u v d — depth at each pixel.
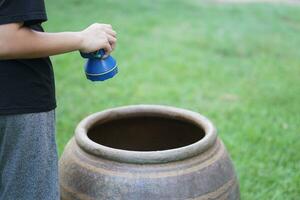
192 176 2.25
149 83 5.73
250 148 4.17
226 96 5.40
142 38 7.42
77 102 5.12
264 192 3.53
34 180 2.14
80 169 2.34
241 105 5.12
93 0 9.41
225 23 8.55
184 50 6.95
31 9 1.95
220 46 7.23
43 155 2.14
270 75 6.12
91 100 5.18
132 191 2.21
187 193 2.23
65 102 5.10
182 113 2.71
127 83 5.70
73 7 8.87
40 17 1.97
